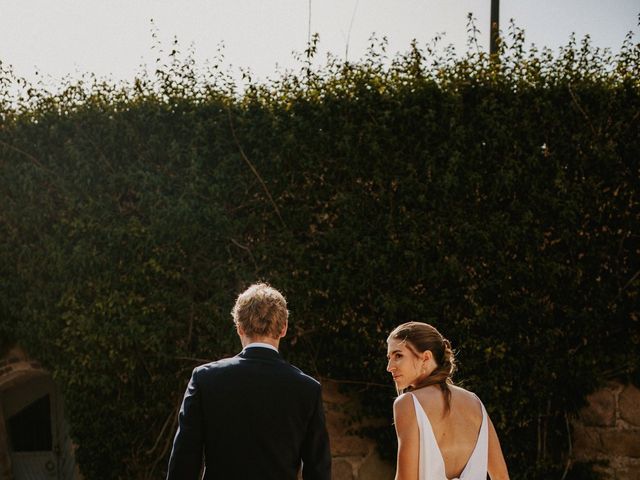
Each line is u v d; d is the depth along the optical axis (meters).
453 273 5.62
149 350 5.85
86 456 5.92
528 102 5.75
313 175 5.81
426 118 5.68
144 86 5.94
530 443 5.69
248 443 2.54
